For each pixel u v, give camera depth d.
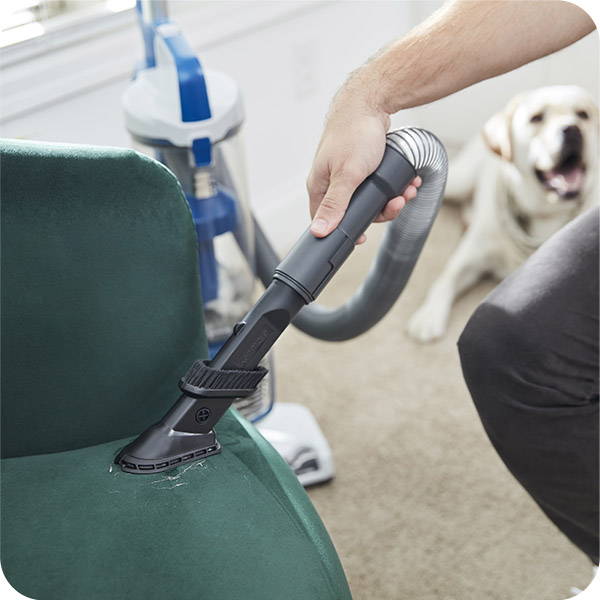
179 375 0.85
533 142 1.71
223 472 0.78
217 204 1.21
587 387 0.93
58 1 1.52
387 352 1.71
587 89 2.06
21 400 0.81
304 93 1.98
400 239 0.97
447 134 2.30
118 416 0.84
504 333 0.93
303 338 1.76
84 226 0.78
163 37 1.15
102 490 0.76
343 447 1.48
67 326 0.79
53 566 0.70
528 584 1.21
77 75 1.52
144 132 1.14
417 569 1.24
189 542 0.72
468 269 1.85
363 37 2.09
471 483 1.39
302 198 2.07
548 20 0.86
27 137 1.50
